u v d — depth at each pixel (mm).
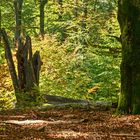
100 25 28484
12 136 9688
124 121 11930
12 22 45781
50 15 38531
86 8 32625
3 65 25484
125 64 13461
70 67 28188
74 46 30391
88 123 11758
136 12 13227
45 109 16250
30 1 47156
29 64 21281
